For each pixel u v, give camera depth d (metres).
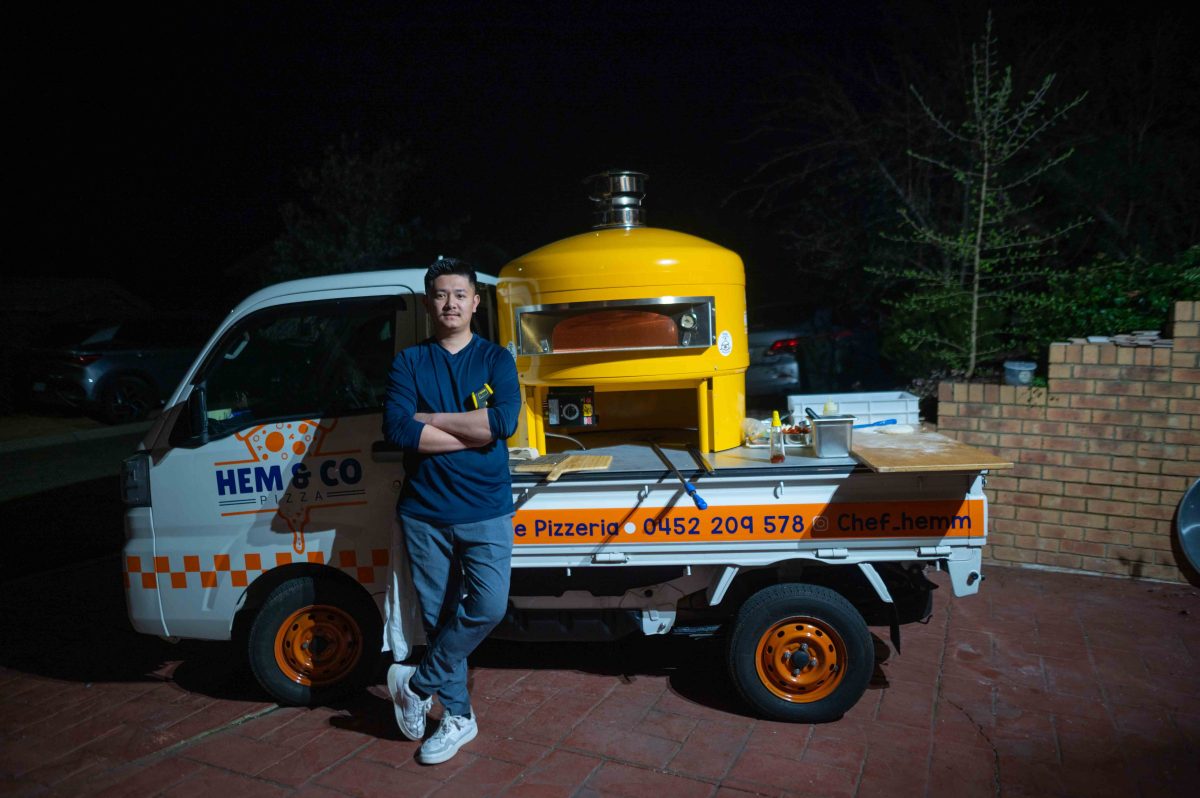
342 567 3.66
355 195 15.02
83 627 4.97
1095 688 3.73
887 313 9.39
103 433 11.31
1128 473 4.97
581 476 3.46
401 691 3.36
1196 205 7.79
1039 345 5.86
